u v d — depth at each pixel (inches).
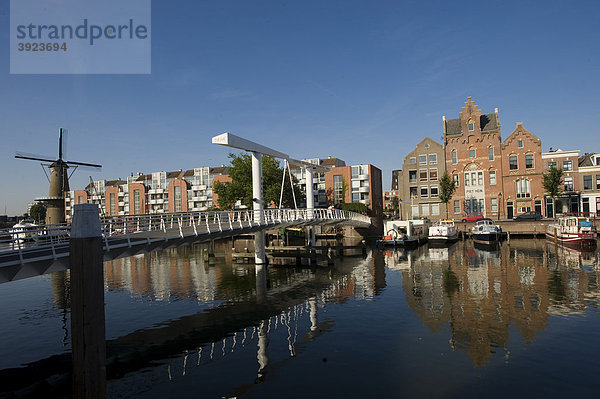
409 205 2170.3
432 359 418.3
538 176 1907.0
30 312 676.7
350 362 421.4
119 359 453.4
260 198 1045.2
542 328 503.8
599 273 850.8
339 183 2437.3
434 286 786.2
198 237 712.4
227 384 383.6
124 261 1347.2
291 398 348.2
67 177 1825.8
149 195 3245.6
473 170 2042.3
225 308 676.1
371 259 1266.0
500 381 363.3
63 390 383.2
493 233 1477.6
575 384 354.0
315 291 797.2
